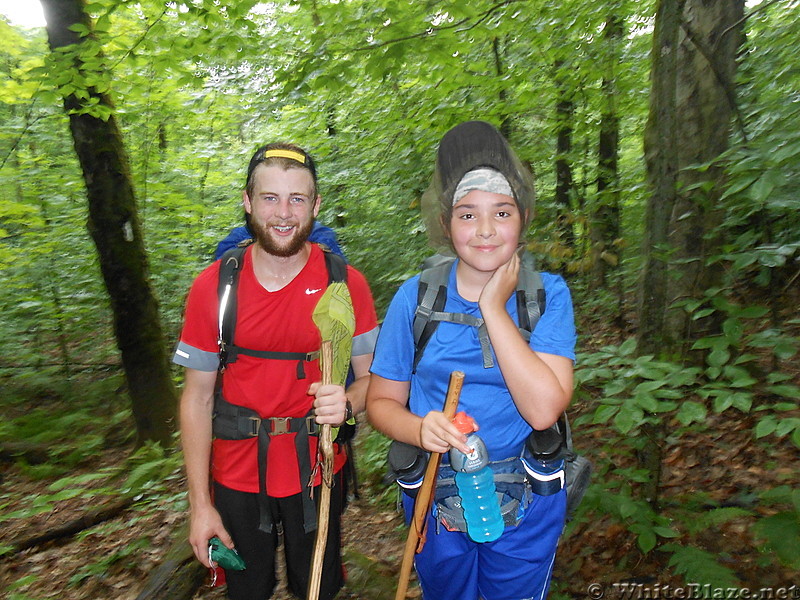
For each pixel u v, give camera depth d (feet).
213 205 30.55
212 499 6.61
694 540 8.20
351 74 13.25
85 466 18.38
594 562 8.27
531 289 4.93
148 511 12.61
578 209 22.35
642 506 8.04
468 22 13.28
